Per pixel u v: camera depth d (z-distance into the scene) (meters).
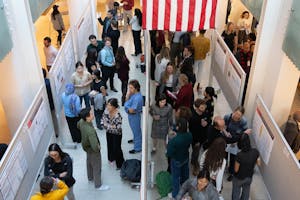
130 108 5.93
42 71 5.96
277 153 4.70
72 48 8.45
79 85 6.74
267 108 5.21
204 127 5.57
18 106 5.52
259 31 5.34
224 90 7.00
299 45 4.30
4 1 4.71
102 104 6.72
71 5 8.62
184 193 4.16
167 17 5.04
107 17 9.74
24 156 4.87
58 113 6.44
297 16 4.37
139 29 9.63
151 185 5.60
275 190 4.82
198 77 8.45
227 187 5.59
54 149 4.27
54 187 4.21
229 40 8.53
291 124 5.37
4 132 5.96
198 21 5.07
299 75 5.12
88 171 5.61
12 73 5.25
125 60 7.42
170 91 7.08
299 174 4.04
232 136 5.21
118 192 5.58
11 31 5.01
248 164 4.51
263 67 5.57
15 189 4.51
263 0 5.11
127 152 6.44
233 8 10.61
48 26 12.30
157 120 5.88
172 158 4.97
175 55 8.67
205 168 4.45
